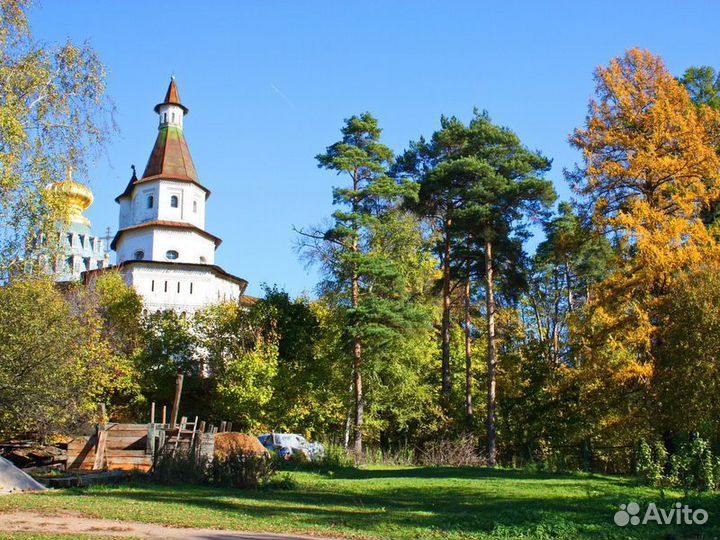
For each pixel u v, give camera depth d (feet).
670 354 89.81
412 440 152.35
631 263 105.09
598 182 107.86
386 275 144.87
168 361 166.71
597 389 105.60
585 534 43.73
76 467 75.05
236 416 150.20
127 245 225.35
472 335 191.01
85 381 96.02
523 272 146.30
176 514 47.16
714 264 92.07
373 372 148.46
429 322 147.54
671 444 92.79
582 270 174.50
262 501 57.77
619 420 100.07
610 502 57.31
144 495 57.93
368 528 44.93
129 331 175.42
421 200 150.71
